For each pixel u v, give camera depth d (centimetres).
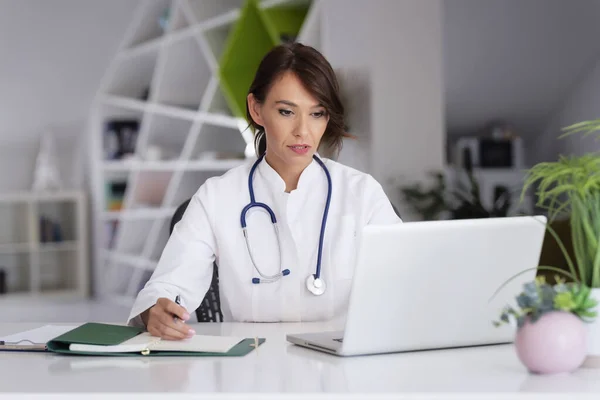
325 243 208
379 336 151
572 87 663
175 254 205
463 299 155
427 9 475
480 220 152
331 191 213
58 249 790
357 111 465
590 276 141
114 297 721
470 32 621
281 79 195
